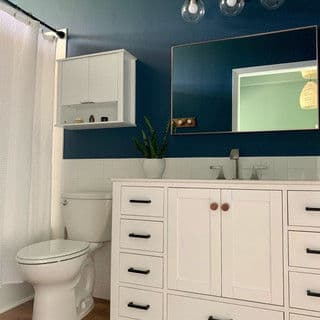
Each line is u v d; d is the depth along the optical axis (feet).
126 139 8.15
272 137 6.87
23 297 7.91
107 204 7.46
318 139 6.55
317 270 4.84
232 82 7.21
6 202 7.14
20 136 7.33
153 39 8.04
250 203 5.26
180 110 7.59
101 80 7.78
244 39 7.18
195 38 7.65
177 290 5.67
